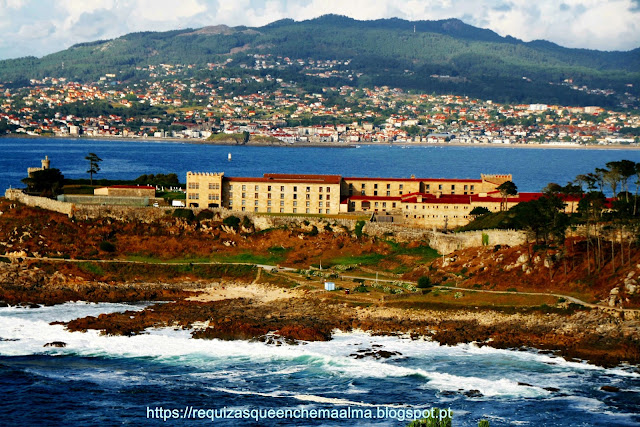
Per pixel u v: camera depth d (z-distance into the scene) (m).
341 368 180.62
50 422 153.00
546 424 151.12
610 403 160.75
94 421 153.62
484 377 174.88
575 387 169.00
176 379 175.00
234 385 171.88
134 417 155.88
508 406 159.62
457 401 162.38
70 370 179.88
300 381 173.75
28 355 188.62
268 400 163.75
